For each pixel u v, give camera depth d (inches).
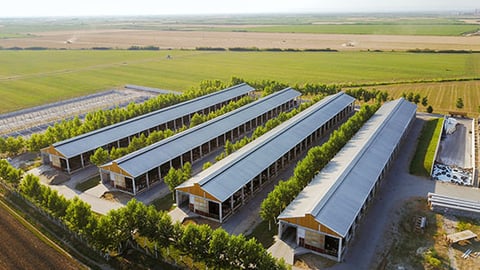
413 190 2210.9
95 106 4165.8
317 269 1576.0
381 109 3435.0
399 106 3420.3
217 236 1505.9
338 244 1612.9
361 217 1932.8
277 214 1884.8
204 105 3722.9
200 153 2701.8
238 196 2071.9
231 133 3041.3
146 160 2310.5
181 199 2076.8
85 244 1706.4
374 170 2151.8
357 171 2086.6
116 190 2250.2
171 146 2524.6
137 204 1681.8
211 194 1881.2
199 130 2812.5
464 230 1812.3
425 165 2501.2
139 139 2650.1
